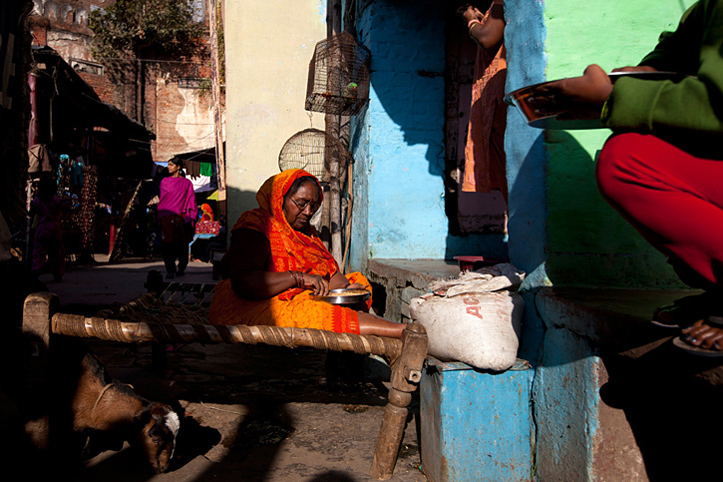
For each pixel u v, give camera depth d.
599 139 2.21
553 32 2.20
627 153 1.22
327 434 2.53
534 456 2.10
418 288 3.35
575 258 2.19
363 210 4.91
